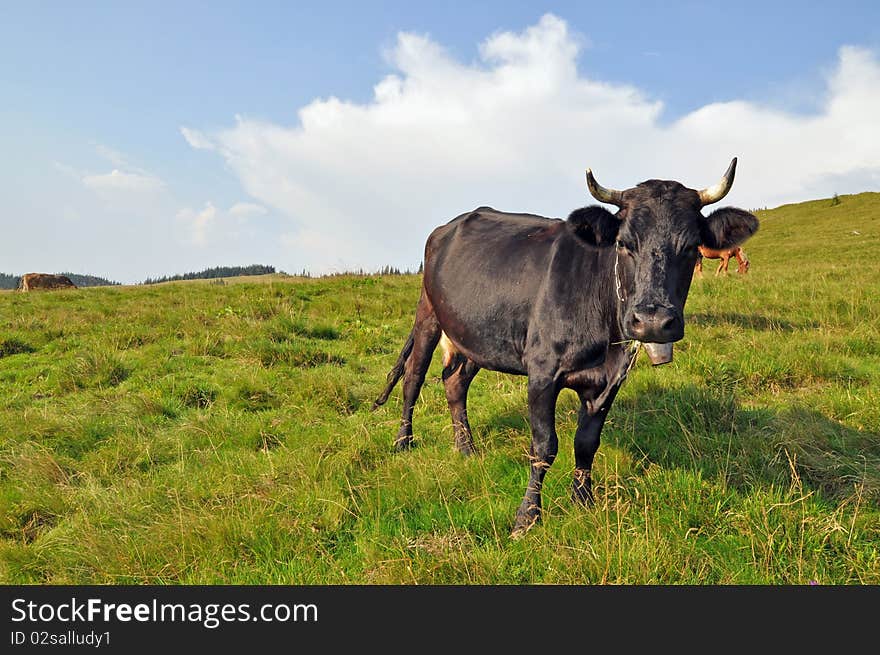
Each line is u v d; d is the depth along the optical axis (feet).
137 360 29.43
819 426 18.65
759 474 15.46
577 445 14.79
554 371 14.84
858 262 76.33
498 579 11.55
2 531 14.67
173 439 19.84
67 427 20.34
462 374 19.76
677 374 24.17
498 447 18.51
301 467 16.58
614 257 13.97
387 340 35.27
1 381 27.32
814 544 12.16
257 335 32.73
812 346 27.55
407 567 11.58
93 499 15.74
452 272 18.29
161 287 61.16
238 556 12.91
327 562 12.66
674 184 13.39
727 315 35.42
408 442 19.74
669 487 14.05
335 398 23.68
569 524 12.97
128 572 12.54
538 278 15.60
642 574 11.17
